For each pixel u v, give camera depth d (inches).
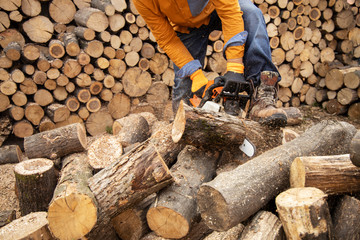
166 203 62.5
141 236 70.4
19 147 128.2
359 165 49.6
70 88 141.0
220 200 53.7
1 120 130.6
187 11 82.7
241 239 54.8
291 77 177.6
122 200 63.3
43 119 137.7
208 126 64.6
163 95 165.9
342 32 187.3
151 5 80.0
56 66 134.3
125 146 108.5
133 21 147.6
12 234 56.9
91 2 147.0
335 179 57.2
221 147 71.0
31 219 61.4
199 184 68.7
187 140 66.2
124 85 153.3
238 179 57.2
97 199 62.4
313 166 57.0
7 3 126.9
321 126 78.1
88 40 139.3
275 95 79.2
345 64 192.9
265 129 73.8
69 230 59.6
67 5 141.9
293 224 48.4
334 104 173.5
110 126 153.3
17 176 77.3
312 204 47.8
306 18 175.6
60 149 97.6
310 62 182.9
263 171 60.6
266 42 82.6
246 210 55.0
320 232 47.7
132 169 63.7
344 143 76.4
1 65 126.0
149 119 131.2
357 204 55.5
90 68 142.1
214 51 166.4
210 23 99.0
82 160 89.7
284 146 69.3
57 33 145.4
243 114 77.3
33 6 132.6
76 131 99.8
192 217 63.4
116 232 74.2
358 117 164.9
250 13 84.7
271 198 61.7
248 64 82.5
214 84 71.7
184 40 100.4
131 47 151.5
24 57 128.0
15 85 128.3
